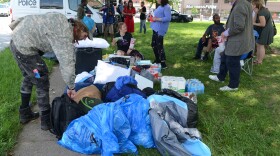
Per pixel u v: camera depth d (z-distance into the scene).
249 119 4.20
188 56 8.46
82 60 5.63
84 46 5.57
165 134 3.12
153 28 6.80
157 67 5.86
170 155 3.08
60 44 3.23
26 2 12.32
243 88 5.55
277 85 5.82
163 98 3.78
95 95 3.98
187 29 18.00
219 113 4.36
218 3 60.97
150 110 3.40
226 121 3.95
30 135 3.66
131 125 3.35
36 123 3.97
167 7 6.63
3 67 6.69
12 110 4.27
